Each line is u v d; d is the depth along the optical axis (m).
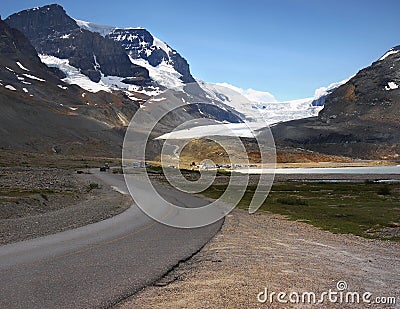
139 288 10.15
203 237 18.28
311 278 11.55
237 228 21.91
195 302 9.16
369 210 35.66
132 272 11.69
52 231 20.67
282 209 35.06
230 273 11.91
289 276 11.69
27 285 10.25
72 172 98.12
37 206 34.22
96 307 8.69
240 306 8.97
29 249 15.38
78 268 12.14
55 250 15.09
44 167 125.12
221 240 17.72
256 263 13.33
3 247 15.95
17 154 167.00
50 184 61.97
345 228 24.16
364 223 27.02
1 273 11.50
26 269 11.97
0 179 69.25
